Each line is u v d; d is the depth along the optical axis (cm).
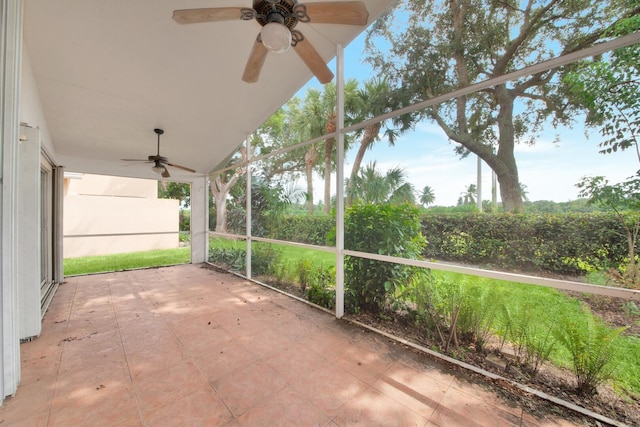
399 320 287
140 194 969
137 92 354
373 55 324
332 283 368
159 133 457
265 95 387
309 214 414
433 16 275
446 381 199
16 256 192
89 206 808
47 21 246
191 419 163
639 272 156
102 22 251
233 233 585
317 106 419
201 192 676
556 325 195
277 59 318
